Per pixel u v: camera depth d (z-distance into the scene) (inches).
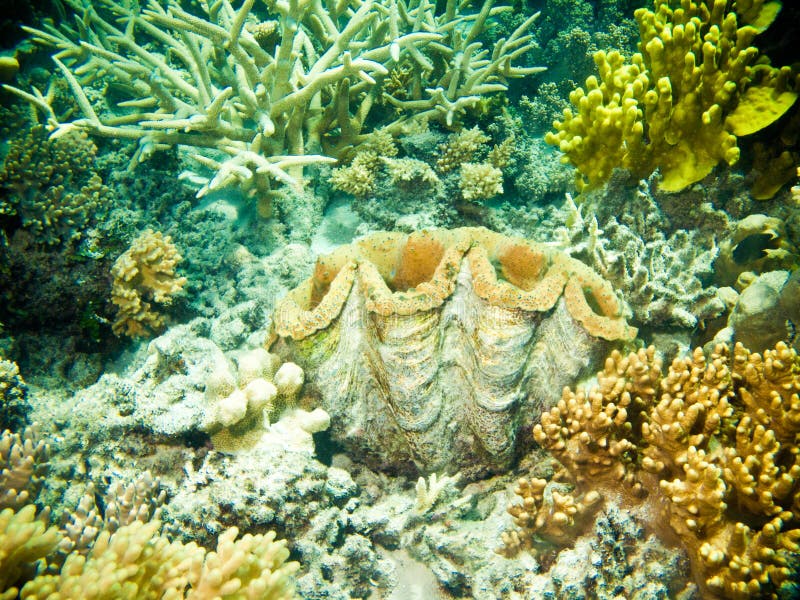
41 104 50.4
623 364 31.3
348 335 33.0
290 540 32.3
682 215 43.8
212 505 31.8
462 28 73.7
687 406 30.5
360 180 48.8
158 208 49.9
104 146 55.2
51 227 44.1
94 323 44.6
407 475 36.6
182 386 36.2
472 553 32.6
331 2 52.3
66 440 35.0
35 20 65.1
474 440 33.9
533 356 32.4
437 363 32.0
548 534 31.4
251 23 60.5
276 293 45.3
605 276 38.4
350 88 53.4
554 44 67.5
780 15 43.4
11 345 42.9
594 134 42.6
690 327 37.1
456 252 31.7
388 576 33.6
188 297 46.2
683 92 40.9
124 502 31.6
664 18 44.8
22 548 24.9
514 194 53.3
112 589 24.7
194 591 26.2
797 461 29.0
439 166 50.4
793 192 37.4
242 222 50.5
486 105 55.2
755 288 35.1
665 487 27.8
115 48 62.7
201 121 45.8
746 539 26.8
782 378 30.3
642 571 28.9
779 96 40.1
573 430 30.4
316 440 36.2
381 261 34.3
